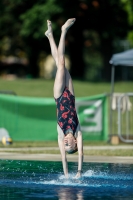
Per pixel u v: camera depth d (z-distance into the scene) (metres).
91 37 119.69
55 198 16.70
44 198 16.69
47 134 37.41
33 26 85.69
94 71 150.75
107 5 87.19
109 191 18.09
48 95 66.31
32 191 18.00
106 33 89.88
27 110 37.31
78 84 75.31
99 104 37.75
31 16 85.12
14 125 37.16
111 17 88.94
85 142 37.72
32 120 37.34
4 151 31.20
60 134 20.88
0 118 36.91
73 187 18.92
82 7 87.19
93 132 37.66
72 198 16.72
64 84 21.44
